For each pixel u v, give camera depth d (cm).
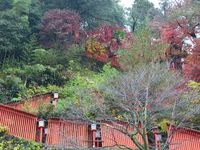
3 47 3303
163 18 3247
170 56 2864
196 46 2394
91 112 1697
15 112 1908
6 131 1880
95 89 1905
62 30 3534
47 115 2089
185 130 1800
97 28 3662
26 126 1895
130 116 1755
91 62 3481
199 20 2762
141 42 2662
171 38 2817
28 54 3403
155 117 1788
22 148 1828
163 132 1897
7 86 2845
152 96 1667
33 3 3831
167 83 1775
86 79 2936
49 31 3550
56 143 1784
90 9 3919
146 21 3375
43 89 2902
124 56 2642
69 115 1712
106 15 4006
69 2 3903
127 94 1644
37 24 3681
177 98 1675
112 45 3459
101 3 3966
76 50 3475
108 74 2456
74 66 3328
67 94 2659
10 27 3400
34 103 2308
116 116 1784
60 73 3133
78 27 3600
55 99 2348
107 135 1808
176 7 3091
